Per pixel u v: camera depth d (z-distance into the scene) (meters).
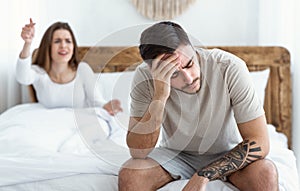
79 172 1.64
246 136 1.57
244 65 1.61
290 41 2.95
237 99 1.55
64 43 2.73
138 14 3.13
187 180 1.57
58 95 2.77
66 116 2.37
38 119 2.29
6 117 2.46
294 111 2.91
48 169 1.63
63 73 2.78
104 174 1.65
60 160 1.71
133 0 3.11
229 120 1.62
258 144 1.53
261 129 1.55
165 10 3.10
